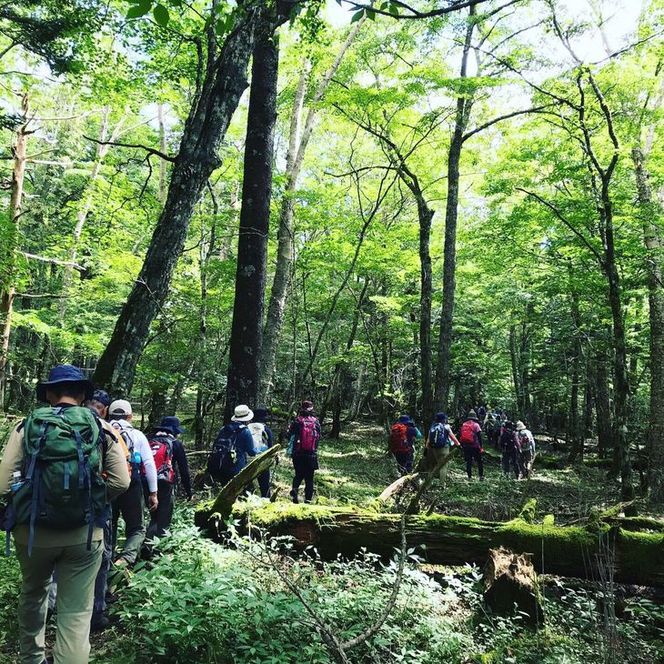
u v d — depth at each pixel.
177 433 5.43
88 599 2.83
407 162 16.58
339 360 18.59
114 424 4.50
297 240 14.20
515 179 12.78
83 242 16.48
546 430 32.97
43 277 19.72
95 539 2.87
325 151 22.44
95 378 5.58
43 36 9.05
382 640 3.60
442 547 5.32
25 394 17.30
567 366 20.64
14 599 3.89
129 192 14.72
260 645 3.37
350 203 19.86
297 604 3.72
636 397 19.86
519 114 13.05
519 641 4.30
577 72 10.40
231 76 5.97
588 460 19.09
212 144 5.99
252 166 8.26
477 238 15.37
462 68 13.94
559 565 5.18
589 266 14.35
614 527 5.17
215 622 3.51
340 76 14.48
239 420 6.64
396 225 17.25
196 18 9.09
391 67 14.33
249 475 5.27
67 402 2.99
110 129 22.48
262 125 8.32
